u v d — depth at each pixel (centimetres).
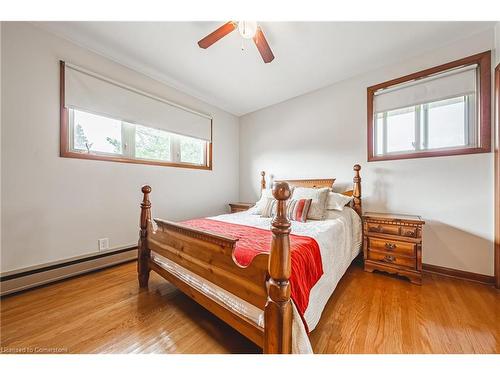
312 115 298
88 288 176
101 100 212
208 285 120
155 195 262
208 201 336
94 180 210
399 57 220
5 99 162
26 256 172
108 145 226
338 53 214
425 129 216
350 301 155
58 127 188
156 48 207
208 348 110
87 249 205
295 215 209
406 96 224
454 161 197
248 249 114
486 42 183
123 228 232
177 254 142
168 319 135
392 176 230
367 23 174
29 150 173
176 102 286
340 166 271
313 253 123
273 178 346
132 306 150
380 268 201
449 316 135
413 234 183
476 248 187
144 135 258
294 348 85
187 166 303
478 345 110
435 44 200
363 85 252
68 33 186
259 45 165
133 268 219
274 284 83
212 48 206
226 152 371
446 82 202
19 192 169
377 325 127
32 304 152
